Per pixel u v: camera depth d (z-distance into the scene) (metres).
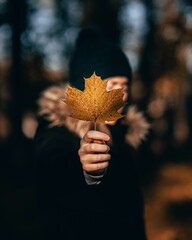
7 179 11.94
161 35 16.55
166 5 16.41
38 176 1.66
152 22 16.78
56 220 1.66
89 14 13.97
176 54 16.61
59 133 1.66
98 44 2.12
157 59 16.94
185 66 16.86
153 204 9.72
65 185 1.60
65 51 17.11
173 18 16.41
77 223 1.66
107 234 1.72
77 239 1.67
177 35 16.36
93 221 1.68
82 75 2.08
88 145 1.24
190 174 13.48
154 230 7.73
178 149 19.58
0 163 13.80
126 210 1.84
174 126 23.67
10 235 7.41
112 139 2.07
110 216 1.73
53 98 1.82
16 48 14.52
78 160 1.59
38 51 15.35
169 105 22.20
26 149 14.16
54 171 1.59
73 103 1.21
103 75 2.08
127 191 1.88
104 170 1.38
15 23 14.37
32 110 15.98
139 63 17.42
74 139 1.65
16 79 14.62
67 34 17.34
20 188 11.02
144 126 2.25
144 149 16.36
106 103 1.22
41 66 15.55
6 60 17.62
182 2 16.22
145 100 17.44
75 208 1.63
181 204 9.67
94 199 1.66
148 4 16.66
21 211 8.81
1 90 21.19
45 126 1.77
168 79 16.98
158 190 11.27
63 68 17.16
